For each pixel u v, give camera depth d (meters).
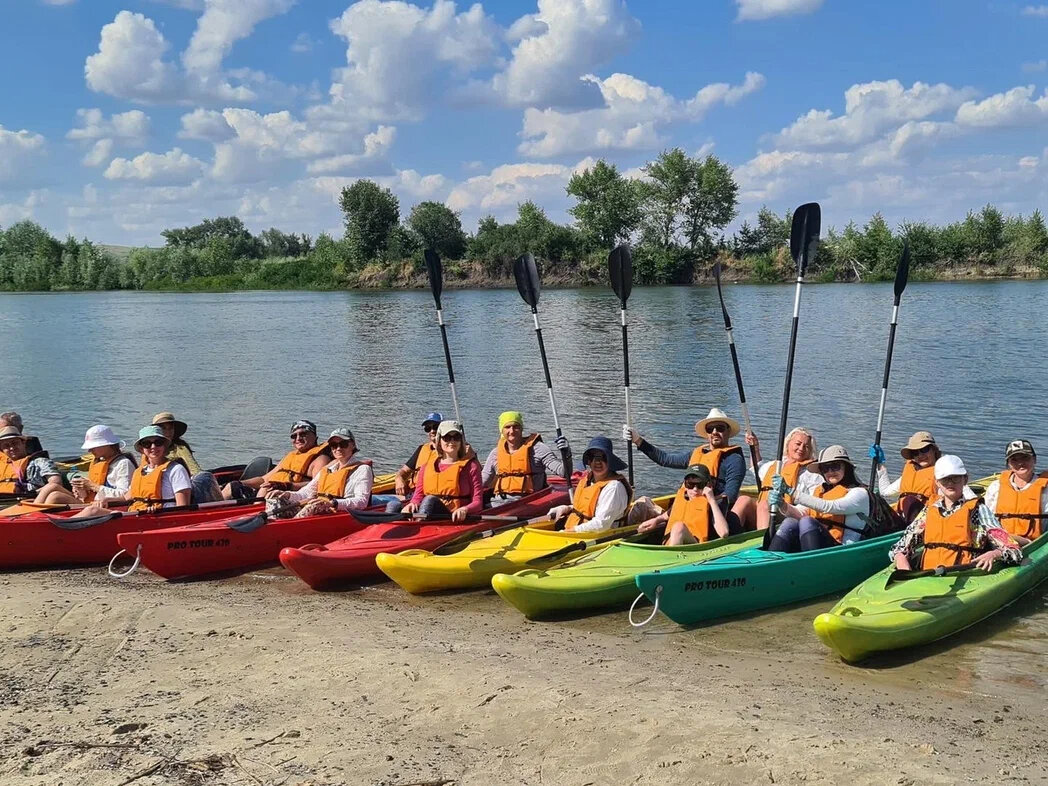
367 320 44.12
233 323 44.34
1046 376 21.45
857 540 8.35
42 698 5.92
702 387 21.61
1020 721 5.59
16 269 95.38
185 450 10.36
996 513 8.34
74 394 22.95
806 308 43.62
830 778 4.73
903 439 15.70
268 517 9.53
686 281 71.31
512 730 5.36
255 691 6.00
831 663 6.65
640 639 7.20
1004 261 65.50
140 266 92.88
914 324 34.44
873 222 67.50
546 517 9.41
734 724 5.38
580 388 21.89
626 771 4.85
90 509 9.41
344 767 4.91
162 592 8.52
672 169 70.75
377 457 15.73
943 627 6.93
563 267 72.75
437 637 7.15
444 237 77.38
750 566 7.61
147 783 4.76
